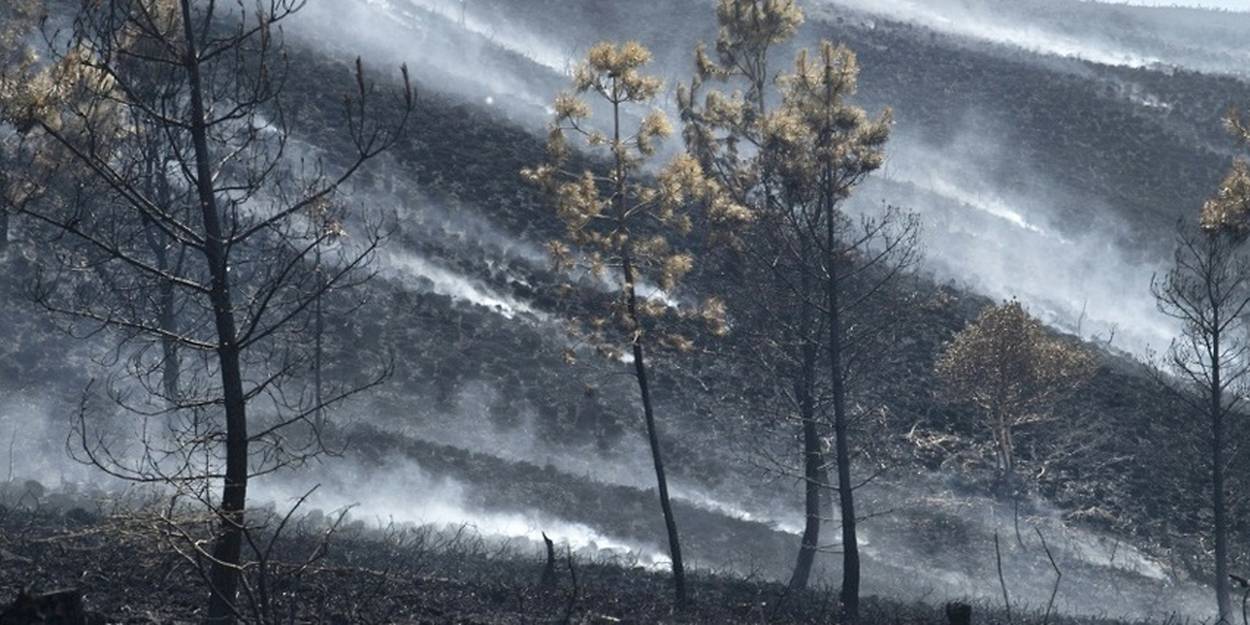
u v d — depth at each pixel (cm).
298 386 6212
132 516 1812
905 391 8119
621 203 3591
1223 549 4884
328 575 2589
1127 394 8588
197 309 4366
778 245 4072
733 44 4756
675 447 7156
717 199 3778
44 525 3109
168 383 3534
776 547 5903
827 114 3812
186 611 2247
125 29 1939
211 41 1995
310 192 2059
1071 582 6119
